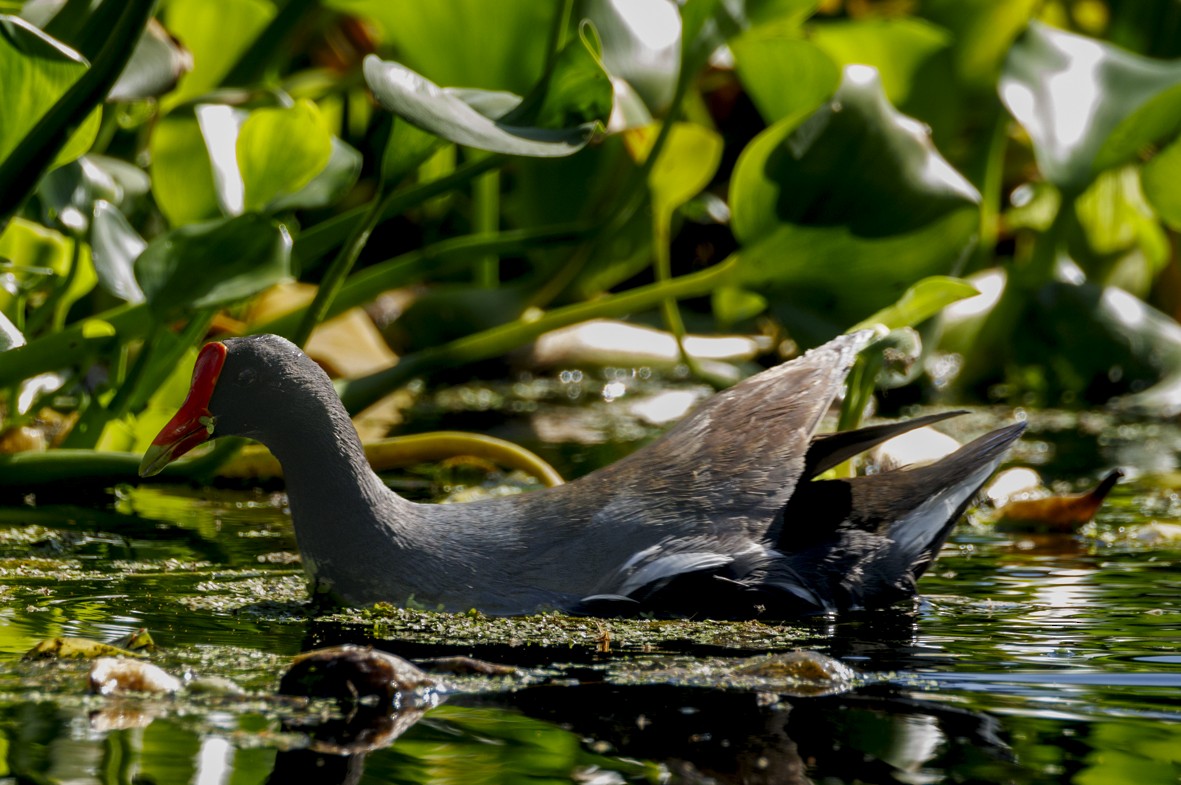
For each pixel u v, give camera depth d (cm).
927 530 832
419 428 1395
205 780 506
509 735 561
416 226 1898
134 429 1112
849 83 1180
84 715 577
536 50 1398
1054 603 812
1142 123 1388
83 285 1184
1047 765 533
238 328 1420
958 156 1803
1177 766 532
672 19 1395
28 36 857
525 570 777
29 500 1072
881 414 1527
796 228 1185
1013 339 1684
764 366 1720
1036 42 1468
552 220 1661
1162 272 1923
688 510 796
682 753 543
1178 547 974
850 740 560
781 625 760
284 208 1058
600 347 1741
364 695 607
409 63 1459
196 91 1402
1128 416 1534
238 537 970
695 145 1370
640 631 737
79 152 964
